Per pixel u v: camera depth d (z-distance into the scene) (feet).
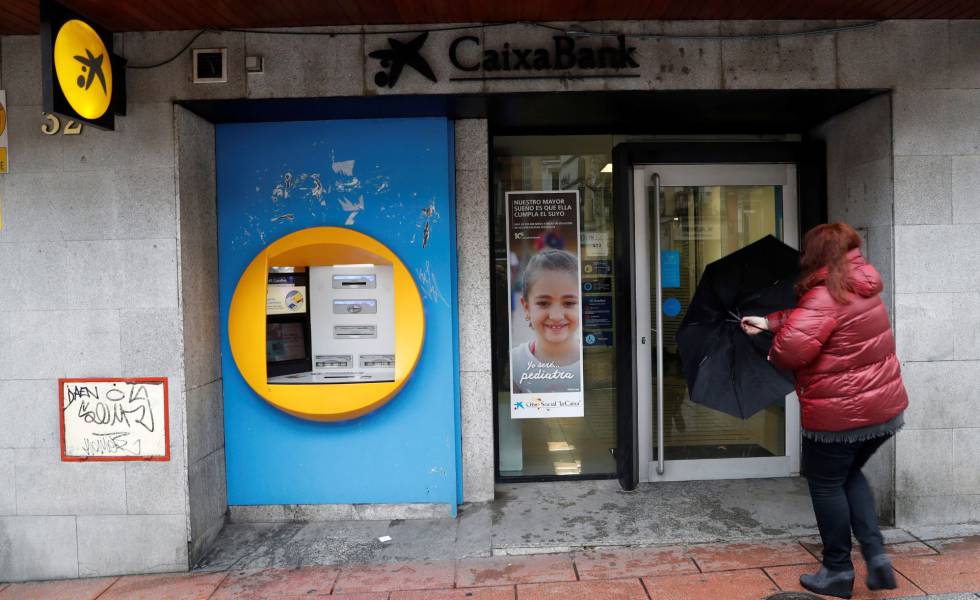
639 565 10.98
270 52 11.76
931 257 12.12
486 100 12.18
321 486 13.17
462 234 13.53
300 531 12.76
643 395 14.57
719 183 14.51
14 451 11.75
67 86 9.77
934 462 12.16
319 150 13.03
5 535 11.77
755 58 12.00
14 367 11.74
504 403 14.74
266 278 12.52
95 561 11.75
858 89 12.07
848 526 9.52
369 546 12.03
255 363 12.47
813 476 9.61
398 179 13.01
